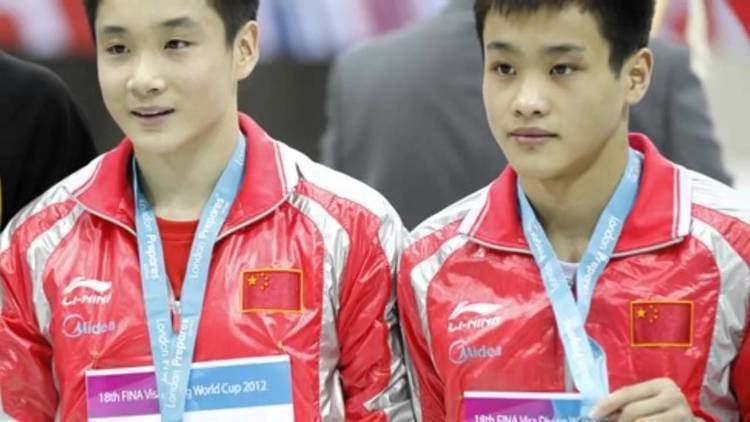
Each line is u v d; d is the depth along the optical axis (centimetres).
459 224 383
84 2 386
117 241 388
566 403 359
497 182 383
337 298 383
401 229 396
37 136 460
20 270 392
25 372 392
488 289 373
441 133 496
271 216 387
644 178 370
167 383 373
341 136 518
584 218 371
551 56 349
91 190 391
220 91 381
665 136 476
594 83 352
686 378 357
